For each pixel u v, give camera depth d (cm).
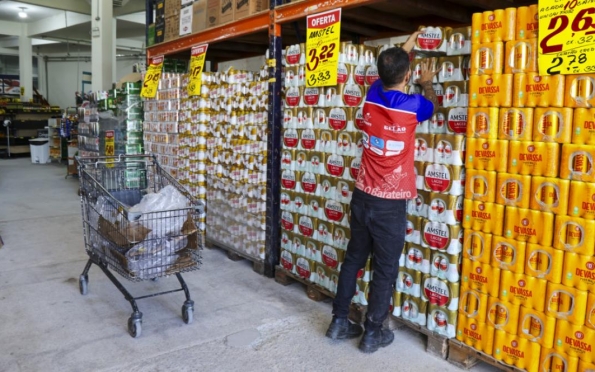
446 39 263
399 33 460
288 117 365
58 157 1258
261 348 282
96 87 930
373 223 264
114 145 661
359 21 437
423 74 266
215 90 461
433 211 267
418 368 261
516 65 226
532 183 225
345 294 287
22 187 860
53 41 1956
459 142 253
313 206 347
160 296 360
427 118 256
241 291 371
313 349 281
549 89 215
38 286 376
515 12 225
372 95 266
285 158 371
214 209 473
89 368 258
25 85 1839
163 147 548
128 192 357
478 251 249
